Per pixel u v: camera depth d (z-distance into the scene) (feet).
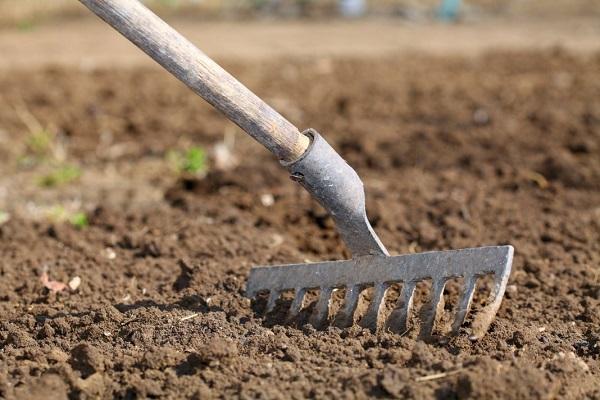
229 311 12.24
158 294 13.12
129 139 22.67
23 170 20.63
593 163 19.56
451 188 18.42
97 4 10.18
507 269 10.48
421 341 10.62
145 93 26.66
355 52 33.47
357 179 11.00
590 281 13.48
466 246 15.17
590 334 11.80
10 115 24.29
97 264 14.47
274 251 14.75
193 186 18.88
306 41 35.78
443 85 27.25
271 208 17.29
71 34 36.96
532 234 15.58
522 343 11.21
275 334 11.36
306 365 10.61
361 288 11.57
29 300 13.10
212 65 10.55
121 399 10.20
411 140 21.62
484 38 36.32
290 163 10.80
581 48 33.35
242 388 10.03
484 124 22.97
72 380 10.16
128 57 32.32
